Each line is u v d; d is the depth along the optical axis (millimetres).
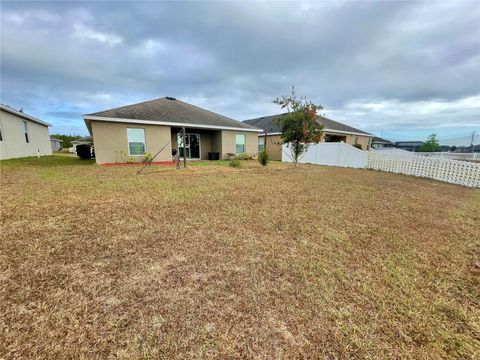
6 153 13891
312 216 4133
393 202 5270
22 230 3193
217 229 3393
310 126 11883
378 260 2654
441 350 1523
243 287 2094
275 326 1668
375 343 1553
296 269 2416
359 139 24250
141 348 1453
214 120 16250
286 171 10625
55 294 1926
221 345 1497
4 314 1693
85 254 2586
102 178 7453
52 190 5609
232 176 8523
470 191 7121
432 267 2549
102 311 1751
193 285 2098
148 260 2498
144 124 12805
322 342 1547
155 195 5277
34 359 1354
